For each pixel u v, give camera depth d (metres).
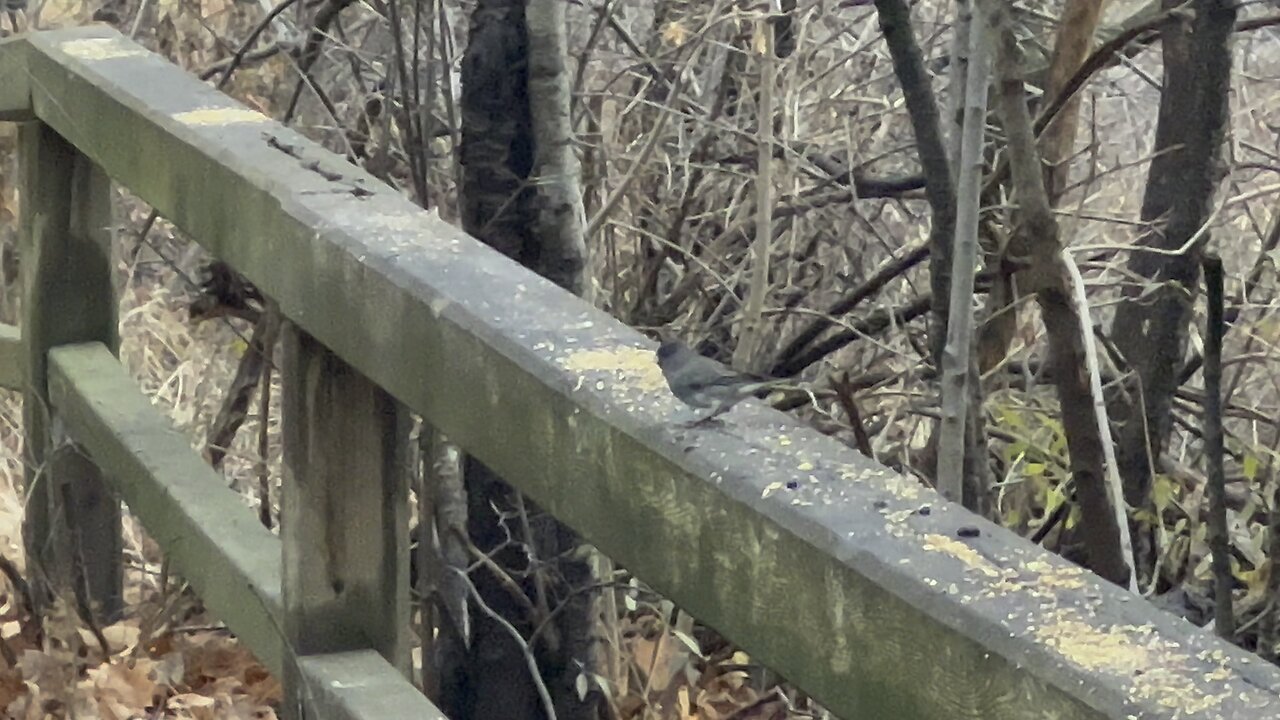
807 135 5.56
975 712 1.41
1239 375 4.75
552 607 4.12
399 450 2.82
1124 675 1.31
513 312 2.24
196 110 3.29
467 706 4.23
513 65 3.93
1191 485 4.48
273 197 2.77
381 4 5.29
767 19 4.66
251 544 3.17
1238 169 5.38
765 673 4.61
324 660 2.79
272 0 6.46
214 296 4.82
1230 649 1.35
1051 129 4.81
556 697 4.18
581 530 2.01
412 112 5.01
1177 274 4.37
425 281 2.36
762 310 4.79
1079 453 3.56
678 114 5.02
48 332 4.21
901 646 1.49
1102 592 1.46
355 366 2.54
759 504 1.68
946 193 3.95
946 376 3.29
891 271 4.88
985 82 3.21
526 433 2.11
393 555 2.84
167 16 6.91
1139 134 6.96
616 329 2.21
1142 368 4.45
